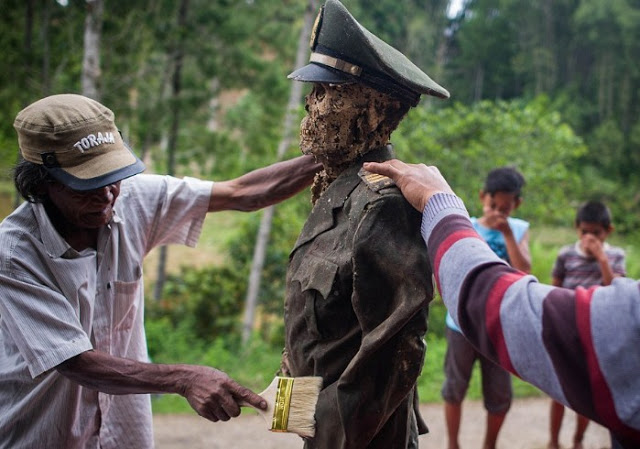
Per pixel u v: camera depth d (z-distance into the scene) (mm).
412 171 1692
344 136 1931
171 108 10711
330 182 2109
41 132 1893
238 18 11375
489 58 35344
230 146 11992
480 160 8844
